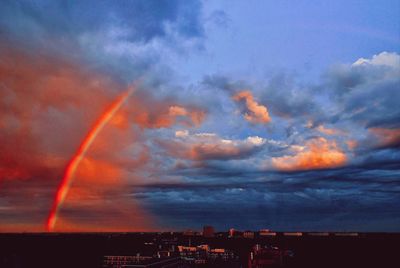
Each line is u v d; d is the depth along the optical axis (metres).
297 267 117.12
